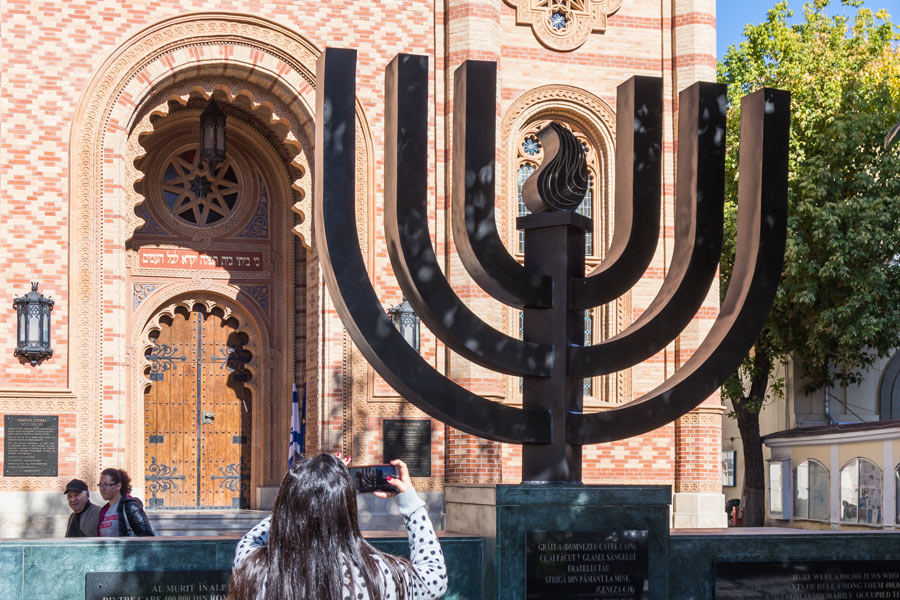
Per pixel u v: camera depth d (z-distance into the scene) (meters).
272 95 18.34
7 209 16.66
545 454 7.56
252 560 3.39
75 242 16.88
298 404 19.09
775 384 25.95
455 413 7.27
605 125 19.67
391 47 18.34
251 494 19.84
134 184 18.02
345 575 3.35
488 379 17.88
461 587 7.16
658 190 7.70
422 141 7.19
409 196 7.18
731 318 7.79
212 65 17.77
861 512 21.62
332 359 17.88
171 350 19.88
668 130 19.72
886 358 26.53
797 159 24.09
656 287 19.59
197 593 6.78
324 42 18.12
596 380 19.58
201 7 17.61
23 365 16.55
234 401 20.00
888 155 23.38
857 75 25.50
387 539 6.95
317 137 7.24
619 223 7.82
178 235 19.88
